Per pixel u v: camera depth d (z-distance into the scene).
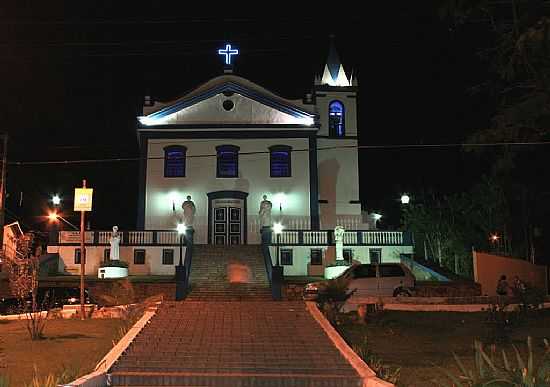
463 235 41.66
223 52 43.44
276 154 42.41
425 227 43.34
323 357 14.67
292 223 41.50
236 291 31.72
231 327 17.73
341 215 43.38
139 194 41.38
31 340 17.03
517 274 30.22
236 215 41.44
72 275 37.44
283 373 13.48
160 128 42.25
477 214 41.47
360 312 19.98
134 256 38.22
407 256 38.34
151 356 14.64
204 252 36.94
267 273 34.28
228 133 42.41
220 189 41.69
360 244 38.47
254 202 41.75
